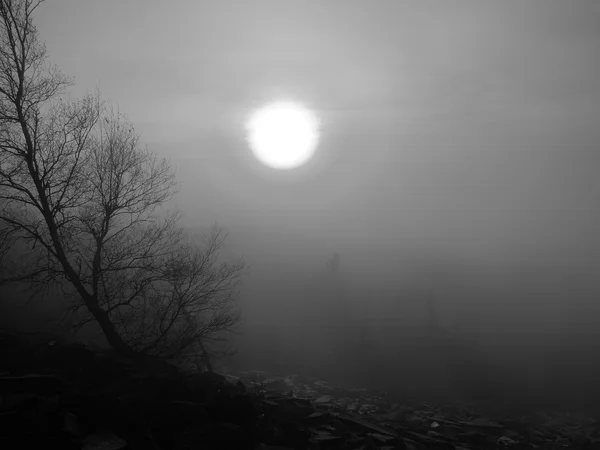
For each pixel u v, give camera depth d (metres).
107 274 17.16
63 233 16.20
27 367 13.06
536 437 26.72
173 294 17.83
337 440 14.70
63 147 16.14
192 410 12.11
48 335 16.78
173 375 14.84
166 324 18.11
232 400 13.34
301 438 14.06
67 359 13.89
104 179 16.86
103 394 11.62
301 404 18.41
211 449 11.12
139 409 11.61
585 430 31.33
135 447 10.16
